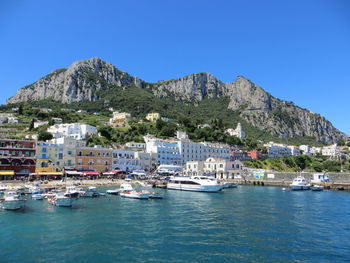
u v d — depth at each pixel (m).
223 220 57.84
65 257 36.62
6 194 78.62
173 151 189.62
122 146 184.62
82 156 140.25
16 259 35.88
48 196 79.88
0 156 115.06
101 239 43.84
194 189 112.44
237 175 171.50
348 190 130.12
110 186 117.38
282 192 116.94
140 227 51.16
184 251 39.25
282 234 48.09
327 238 46.16
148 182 126.88
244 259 36.91
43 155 127.31
